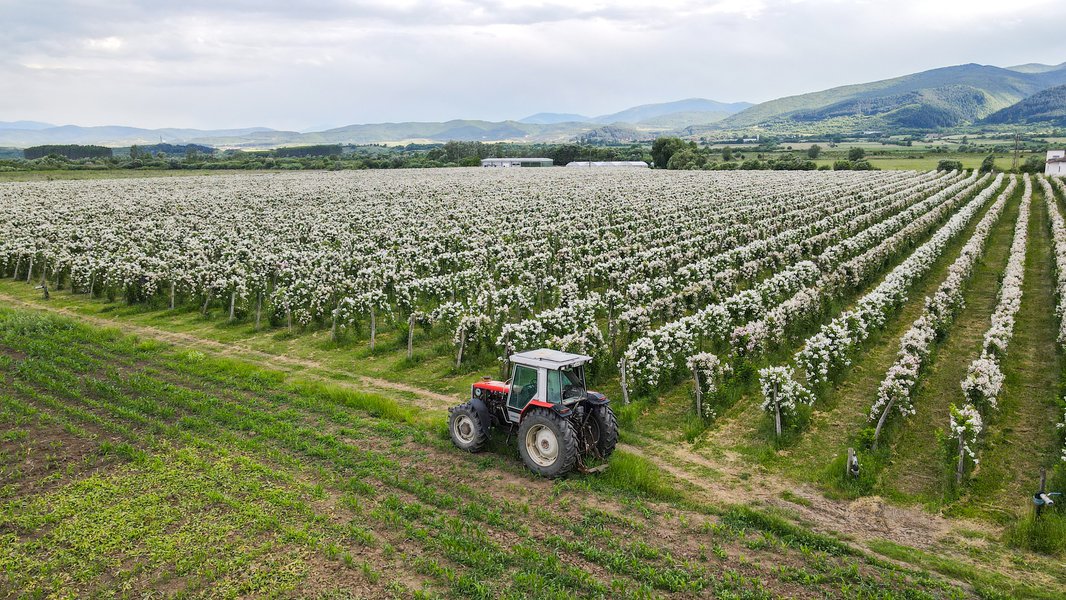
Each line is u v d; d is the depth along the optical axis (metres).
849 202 67.19
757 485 13.87
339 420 17.12
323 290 28.08
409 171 135.75
